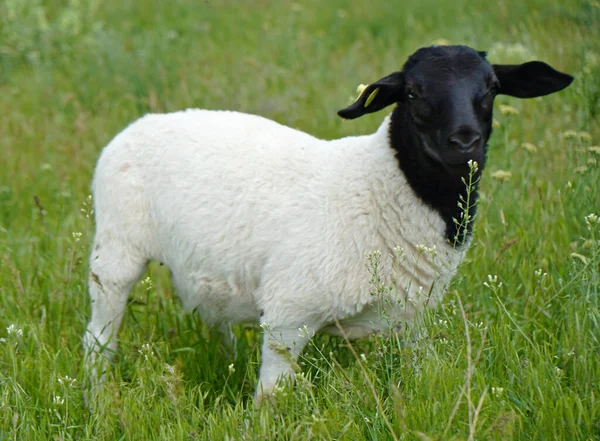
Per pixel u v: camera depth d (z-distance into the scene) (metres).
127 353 6.22
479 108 5.11
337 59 13.17
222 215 5.72
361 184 5.43
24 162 9.60
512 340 5.56
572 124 8.88
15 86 12.33
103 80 11.99
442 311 5.62
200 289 6.02
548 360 5.29
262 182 5.66
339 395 5.13
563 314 5.91
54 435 4.86
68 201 8.76
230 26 15.31
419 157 5.20
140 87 11.44
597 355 5.22
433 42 13.14
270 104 10.45
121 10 16.28
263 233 5.56
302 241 5.39
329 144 5.81
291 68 12.70
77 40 14.07
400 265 5.40
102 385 5.52
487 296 6.29
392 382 4.80
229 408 5.11
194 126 6.11
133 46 12.96
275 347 5.06
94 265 6.32
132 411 5.17
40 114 11.26
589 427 4.69
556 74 5.68
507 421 4.41
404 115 5.32
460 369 5.09
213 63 12.80
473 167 4.92
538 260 6.55
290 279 5.40
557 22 12.19
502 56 10.50
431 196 5.30
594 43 9.59
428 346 5.15
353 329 5.69
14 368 5.52
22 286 6.74
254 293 5.75
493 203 7.36
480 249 6.92
